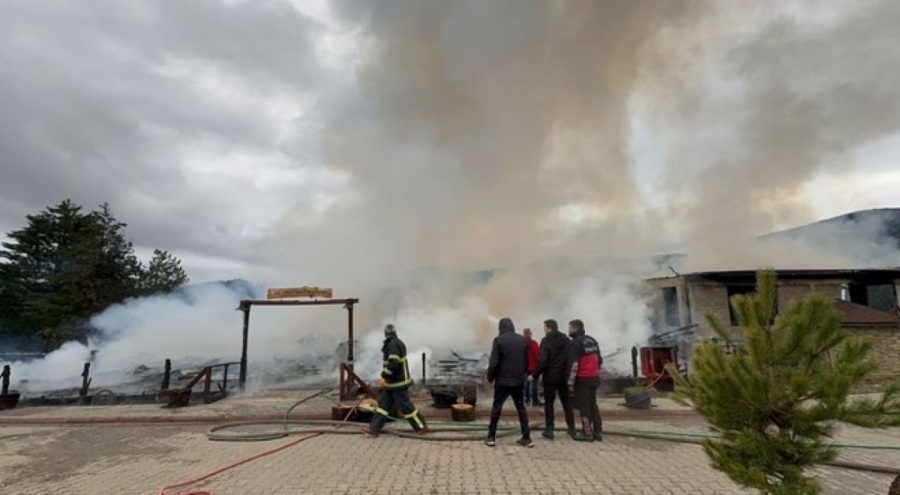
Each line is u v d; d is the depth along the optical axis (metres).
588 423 7.41
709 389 3.40
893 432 7.99
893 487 3.55
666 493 4.91
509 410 9.98
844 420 3.06
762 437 3.33
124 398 12.89
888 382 3.21
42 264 31.70
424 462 6.23
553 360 7.51
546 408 7.57
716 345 3.54
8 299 30.34
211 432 8.39
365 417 9.12
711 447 3.53
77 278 28.59
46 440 8.30
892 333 13.17
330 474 5.75
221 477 5.71
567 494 4.92
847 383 3.03
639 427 8.51
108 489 5.43
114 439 8.32
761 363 3.36
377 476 5.63
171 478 5.79
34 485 5.63
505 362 7.10
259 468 6.08
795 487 3.15
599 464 6.05
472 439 7.42
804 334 3.23
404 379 7.96
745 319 3.48
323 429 8.45
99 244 30.22
